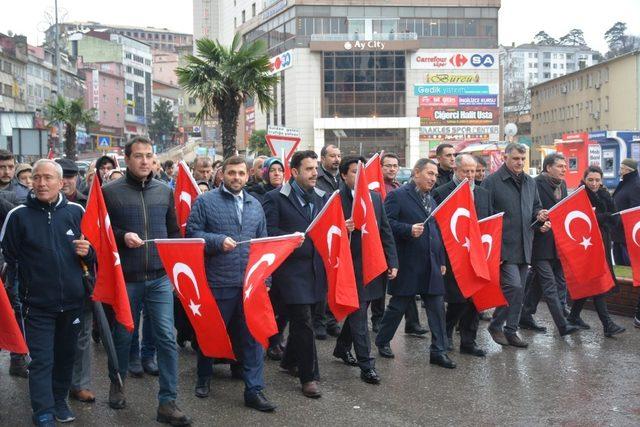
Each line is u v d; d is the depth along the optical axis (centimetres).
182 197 857
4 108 6391
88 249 578
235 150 1969
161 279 617
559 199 950
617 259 1133
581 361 791
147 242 611
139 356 761
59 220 577
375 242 709
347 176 755
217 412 628
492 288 809
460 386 702
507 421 605
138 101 12156
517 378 728
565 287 1021
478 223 816
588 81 7594
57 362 598
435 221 788
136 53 12125
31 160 2631
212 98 1927
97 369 767
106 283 582
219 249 610
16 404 657
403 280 778
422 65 6919
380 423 600
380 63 6900
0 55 6300
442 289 771
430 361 783
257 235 649
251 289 602
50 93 7856
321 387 702
